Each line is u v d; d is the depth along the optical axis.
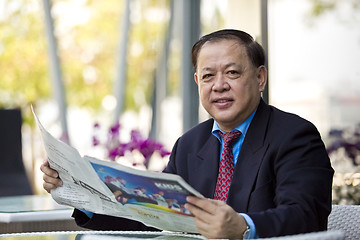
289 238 1.15
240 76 1.80
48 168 1.79
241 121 1.84
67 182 1.74
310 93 4.74
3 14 7.89
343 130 4.46
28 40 8.04
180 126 7.52
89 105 8.23
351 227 1.85
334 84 4.61
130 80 8.19
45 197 3.55
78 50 8.12
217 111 1.83
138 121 8.15
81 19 8.04
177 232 1.62
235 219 1.39
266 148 1.74
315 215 1.57
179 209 1.43
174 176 1.32
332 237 1.17
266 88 4.87
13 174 5.66
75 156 1.52
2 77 8.10
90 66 8.17
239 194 1.74
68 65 8.12
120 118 8.23
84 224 1.85
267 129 1.79
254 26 4.95
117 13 8.11
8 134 5.74
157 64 7.98
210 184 1.85
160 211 1.48
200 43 1.87
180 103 7.51
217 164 1.87
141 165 3.80
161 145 3.83
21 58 8.08
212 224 1.37
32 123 8.16
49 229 2.62
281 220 1.48
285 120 1.78
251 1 4.99
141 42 8.08
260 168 1.73
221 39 1.82
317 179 1.63
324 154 1.72
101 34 8.12
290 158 1.68
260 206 1.69
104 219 1.83
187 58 7.38
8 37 7.97
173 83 7.69
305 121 1.77
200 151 1.92
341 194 3.92
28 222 2.59
